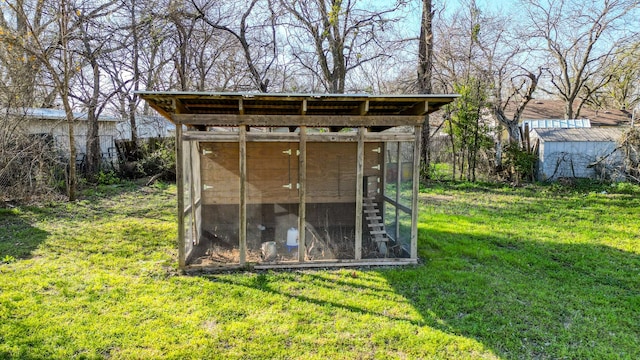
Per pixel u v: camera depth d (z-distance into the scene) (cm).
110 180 1395
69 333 360
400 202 634
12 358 320
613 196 1146
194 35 1530
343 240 638
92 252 614
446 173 1563
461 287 482
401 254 609
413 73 1775
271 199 632
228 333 366
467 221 854
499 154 1443
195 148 618
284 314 405
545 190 1270
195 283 489
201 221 633
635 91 2436
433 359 329
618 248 652
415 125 554
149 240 684
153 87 1705
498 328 382
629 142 1296
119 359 323
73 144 1046
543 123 1908
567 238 714
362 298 448
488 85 1445
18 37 946
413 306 428
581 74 2152
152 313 403
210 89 1741
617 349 349
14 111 1003
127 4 1318
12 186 969
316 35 1475
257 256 591
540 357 337
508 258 594
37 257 586
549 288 484
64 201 1044
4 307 409
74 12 1109
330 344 350
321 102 529
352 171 643
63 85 1030
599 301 444
